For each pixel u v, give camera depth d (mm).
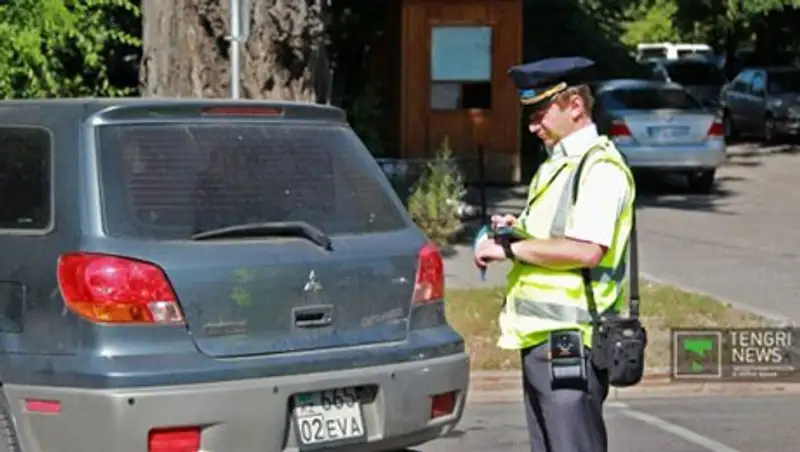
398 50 29766
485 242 7945
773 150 40156
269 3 15828
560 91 7859
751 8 38812
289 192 8352
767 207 27609
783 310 16594
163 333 7633
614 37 44906
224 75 16250
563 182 7844
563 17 38188
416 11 29344
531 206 8016
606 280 7820
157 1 16484
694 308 16203
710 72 48219
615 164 7742
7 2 16188
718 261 20641
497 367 14039
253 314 7875
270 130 8477
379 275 8406
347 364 8086
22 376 7723
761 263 20453
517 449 11320
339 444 8031
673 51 65812
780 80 42469
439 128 29703
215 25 16141
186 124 8203
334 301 8188
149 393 7441
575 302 7777
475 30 29609
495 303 16406
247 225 8047
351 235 8477
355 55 31281
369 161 8938
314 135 8672
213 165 8148
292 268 8031
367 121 29016
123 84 22406
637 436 11883
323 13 16438
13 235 8016
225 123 8328
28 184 8062
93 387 7457
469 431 12023
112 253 7656
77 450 7566
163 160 8031
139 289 7617
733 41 52938
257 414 7695
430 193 20781
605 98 29078
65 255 7727
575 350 7738
